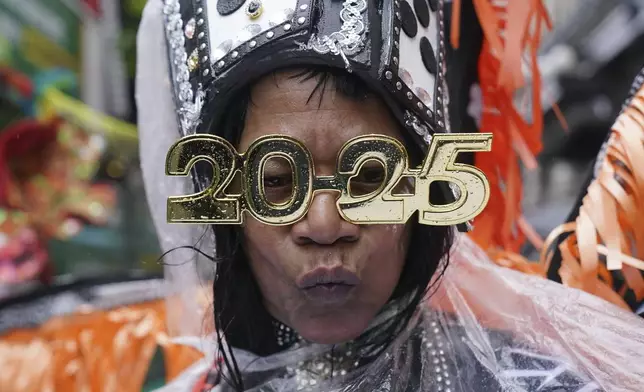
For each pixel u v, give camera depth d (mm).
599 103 2307
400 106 473
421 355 546
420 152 504
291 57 451
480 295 579
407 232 517
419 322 564
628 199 591
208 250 645
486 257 608
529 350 543
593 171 652
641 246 588
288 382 575
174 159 471
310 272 468
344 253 468
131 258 1814
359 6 458
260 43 452
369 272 481
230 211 473
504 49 643
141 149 706
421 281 537
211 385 640
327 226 449
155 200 701
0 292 1326
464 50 685
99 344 878
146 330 863
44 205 1514
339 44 446
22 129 1490
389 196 457
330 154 462
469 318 563
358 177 480
